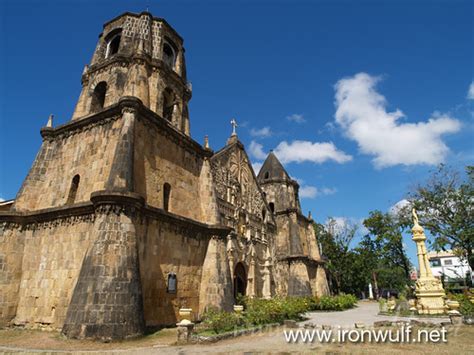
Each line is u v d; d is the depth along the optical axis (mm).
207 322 15750
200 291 20906
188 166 23438
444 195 38250
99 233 14328
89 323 12719
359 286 57969
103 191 14773
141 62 21562
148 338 13828
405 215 44844
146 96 20781
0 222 18094
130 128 17453
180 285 19109
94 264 13750
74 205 16531
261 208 37125
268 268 34062
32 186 19844
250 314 16625
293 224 40781
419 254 25062
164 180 20312
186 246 20344
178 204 21344
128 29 23625
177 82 24609
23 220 18484
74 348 11602
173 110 23938
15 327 16328
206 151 25312
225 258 22547
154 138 20062
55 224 17500
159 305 17156
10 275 17297
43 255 17281
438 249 37844
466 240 35656
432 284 23297
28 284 17141
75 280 15594
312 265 43188
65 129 20797
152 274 16984
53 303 15906
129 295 13805
